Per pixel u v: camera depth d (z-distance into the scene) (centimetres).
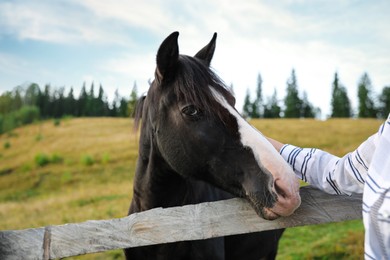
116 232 179
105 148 3200
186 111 193
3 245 169
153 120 215
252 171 183
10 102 6197
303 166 189
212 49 242
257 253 331
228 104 194
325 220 199
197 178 212
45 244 172
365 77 6209
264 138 190
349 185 165
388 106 5956
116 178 2305
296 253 672
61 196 1883
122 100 7662
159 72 202
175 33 190
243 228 191
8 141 4103
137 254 246
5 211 1606
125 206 1373
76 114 7475
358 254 628
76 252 174
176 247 234
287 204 170
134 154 2881
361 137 3077
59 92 7606
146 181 236
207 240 236
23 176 2658
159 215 184
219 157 192
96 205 1465
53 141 3816
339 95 6600
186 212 186
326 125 3719
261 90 7056
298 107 6750
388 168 124
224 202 191
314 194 199
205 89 192
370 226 125
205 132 191
